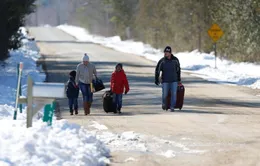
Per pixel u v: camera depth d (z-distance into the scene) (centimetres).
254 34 12069
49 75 10406
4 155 2656
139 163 3008
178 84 5600
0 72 10356
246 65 11981
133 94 7350
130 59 14938
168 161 3062
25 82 8731
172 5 16712
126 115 5250
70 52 17550
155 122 4616
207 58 13888
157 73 5566
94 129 4244
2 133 3041
